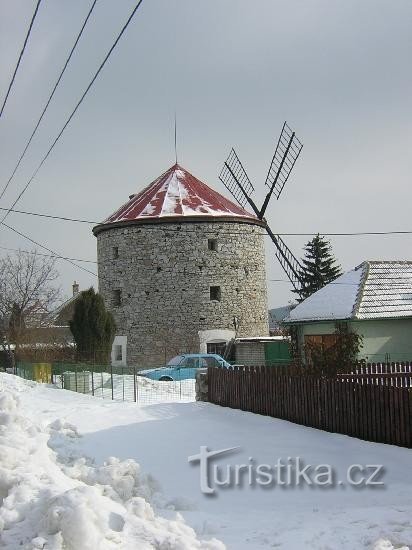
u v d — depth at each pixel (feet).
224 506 32.68
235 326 125.49
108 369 91.86
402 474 37.50
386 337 88.74
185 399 78.74
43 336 160.35
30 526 21.90
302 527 27.50
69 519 20.94
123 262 126.62
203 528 27.45
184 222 124.36
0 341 160.25
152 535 22.97
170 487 36.06
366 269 96.12
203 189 134.72
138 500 25.89
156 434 49.26
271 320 203.10
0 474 25.88
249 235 129.90
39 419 52.31
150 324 123.95
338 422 48.83
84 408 63.26
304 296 200.23
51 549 20.22
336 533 26.23
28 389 89.86
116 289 127.34
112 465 30.27
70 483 27.43
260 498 34.04
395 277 94.79
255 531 27.32
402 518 27.84
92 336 105.81
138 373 97.66
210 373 65.46
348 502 32.81
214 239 125.70
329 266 214.90
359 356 87.15
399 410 43.80
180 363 100.99
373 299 90.48
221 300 124.98
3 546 20.94
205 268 124.47
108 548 21.29
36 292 168.76
